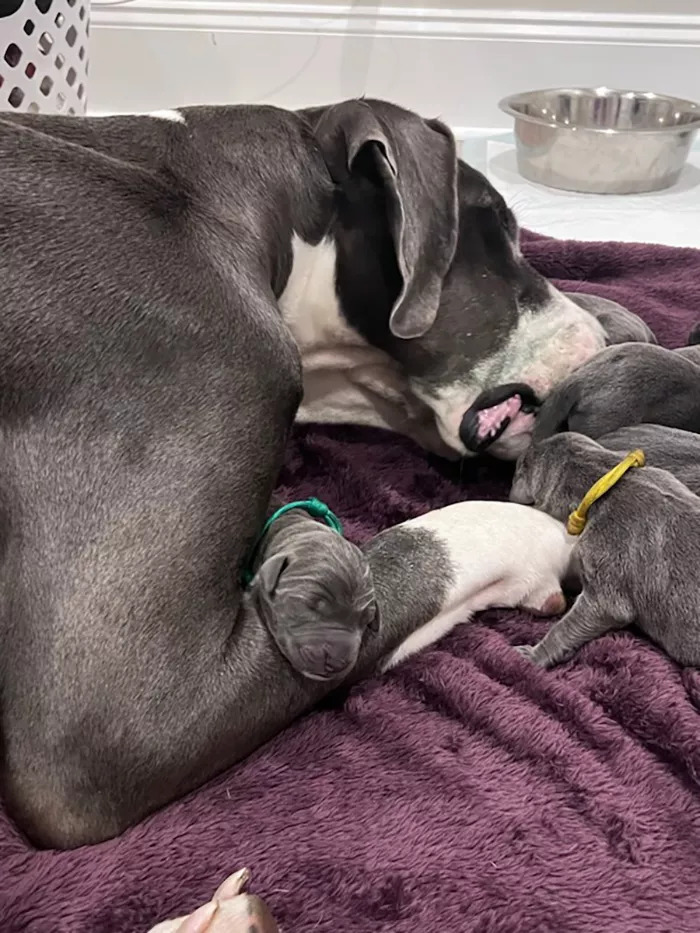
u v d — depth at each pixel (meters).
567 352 0.68
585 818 0.49
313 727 0.54
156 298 0.50
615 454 0.61
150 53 1.62
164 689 0.47
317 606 0.49
